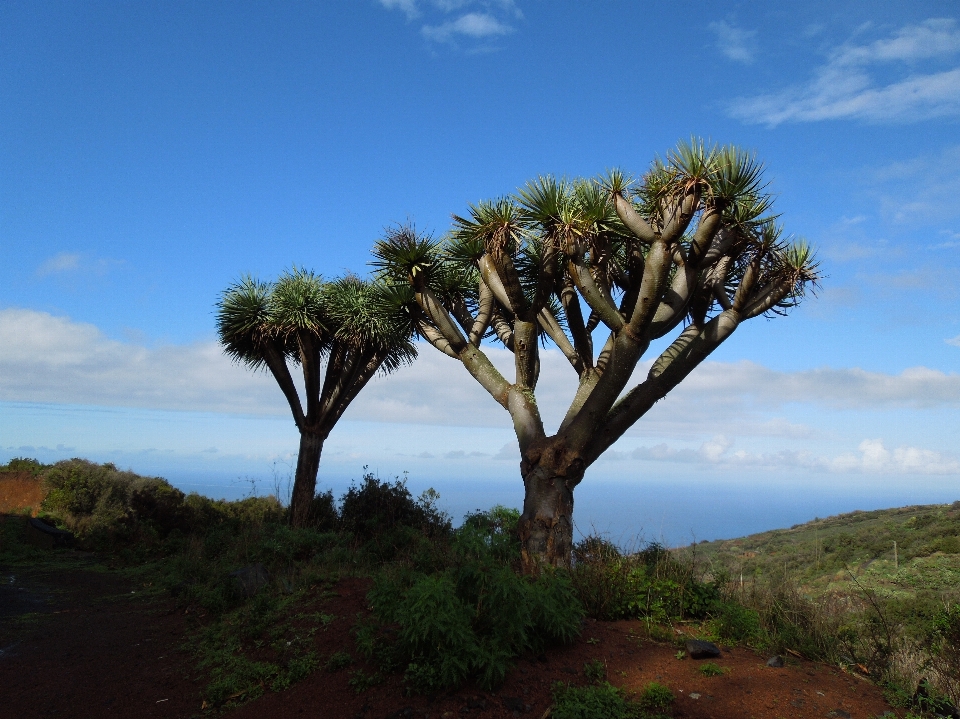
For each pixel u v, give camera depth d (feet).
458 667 15.08
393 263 32.65
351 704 15.58
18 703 18.26
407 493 42.98
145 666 21.18
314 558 31.35
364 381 48.57
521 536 28.04
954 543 42.60
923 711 14.96
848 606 20.99
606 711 13.89
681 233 25.27
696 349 29.48
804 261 28.04
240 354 49.73
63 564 41.16
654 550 23.67
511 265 29.12
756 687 15.42
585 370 31.37
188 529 51.19
